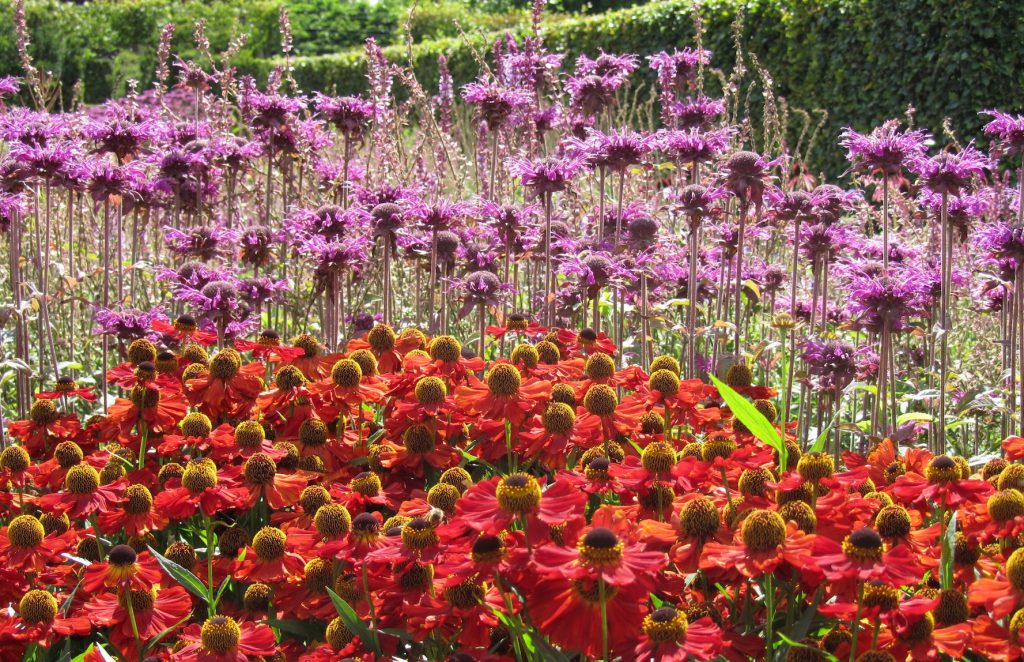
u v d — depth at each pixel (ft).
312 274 18.25
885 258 14.88
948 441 17.48
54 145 14.92
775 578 7.65
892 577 6.40
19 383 15.07
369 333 12.51
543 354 12.00
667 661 6.29
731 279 18.62
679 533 7.56
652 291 17.78
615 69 19.63
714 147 15.69
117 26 70.69
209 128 20.84
